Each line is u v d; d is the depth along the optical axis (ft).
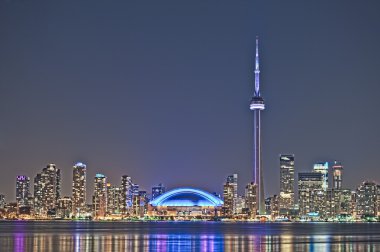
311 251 630.33
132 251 610.65
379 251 629.51
